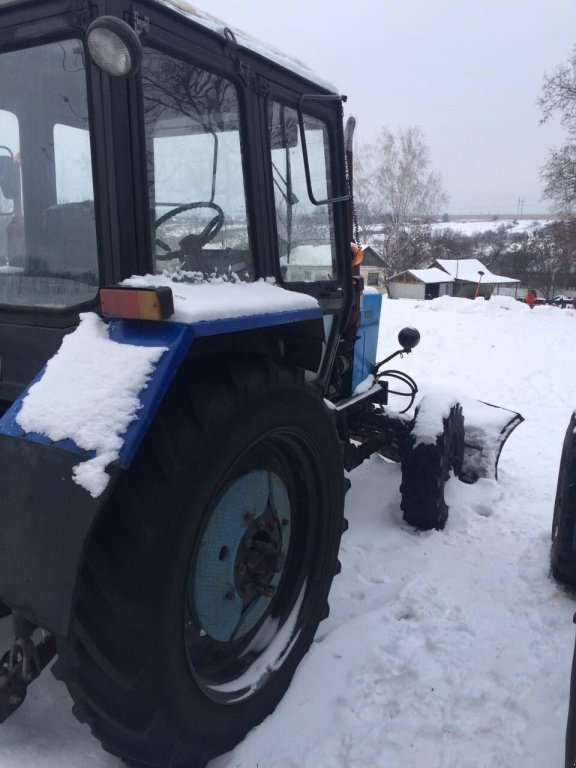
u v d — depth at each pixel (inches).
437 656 97.0
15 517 61.3
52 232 75.2
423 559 126.0
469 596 113.5
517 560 126.8
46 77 71.7
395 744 80.6
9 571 61.5
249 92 87.4
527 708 86.3
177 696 68.7
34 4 69.0
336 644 98.3
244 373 74.9
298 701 87.0
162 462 66.3
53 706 81.0
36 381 66.3
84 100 69.5
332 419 93.4
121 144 68.3
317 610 95.8
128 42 58.3
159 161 74.5
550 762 77.8
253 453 85.0
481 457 165.3
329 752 79.2
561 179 870.4
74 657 63.6
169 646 66.9
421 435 135.9
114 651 64.4
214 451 69.1
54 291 75.9
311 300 88.5
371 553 128.1
